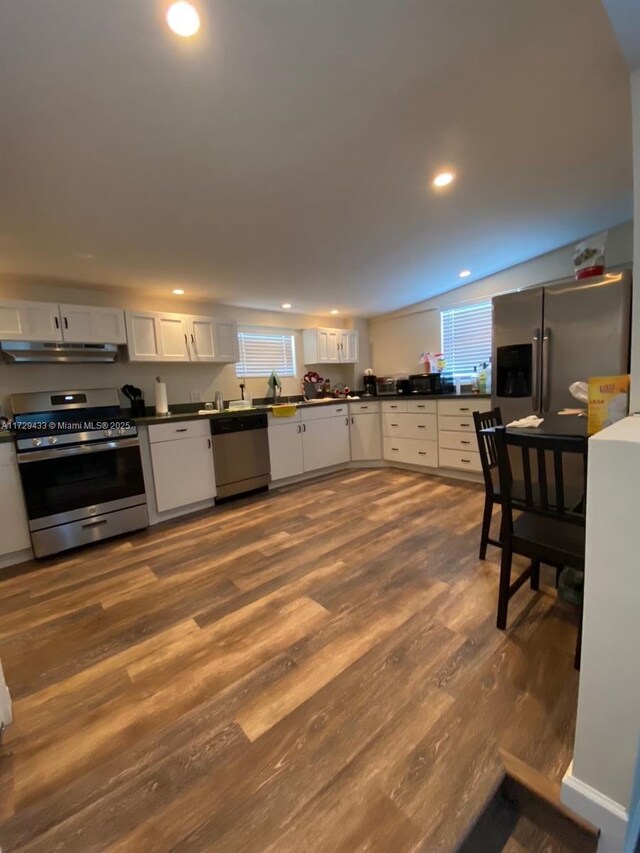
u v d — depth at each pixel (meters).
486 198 2.42
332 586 1.97
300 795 0.98
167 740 1.16
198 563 2.34
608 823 0.86
